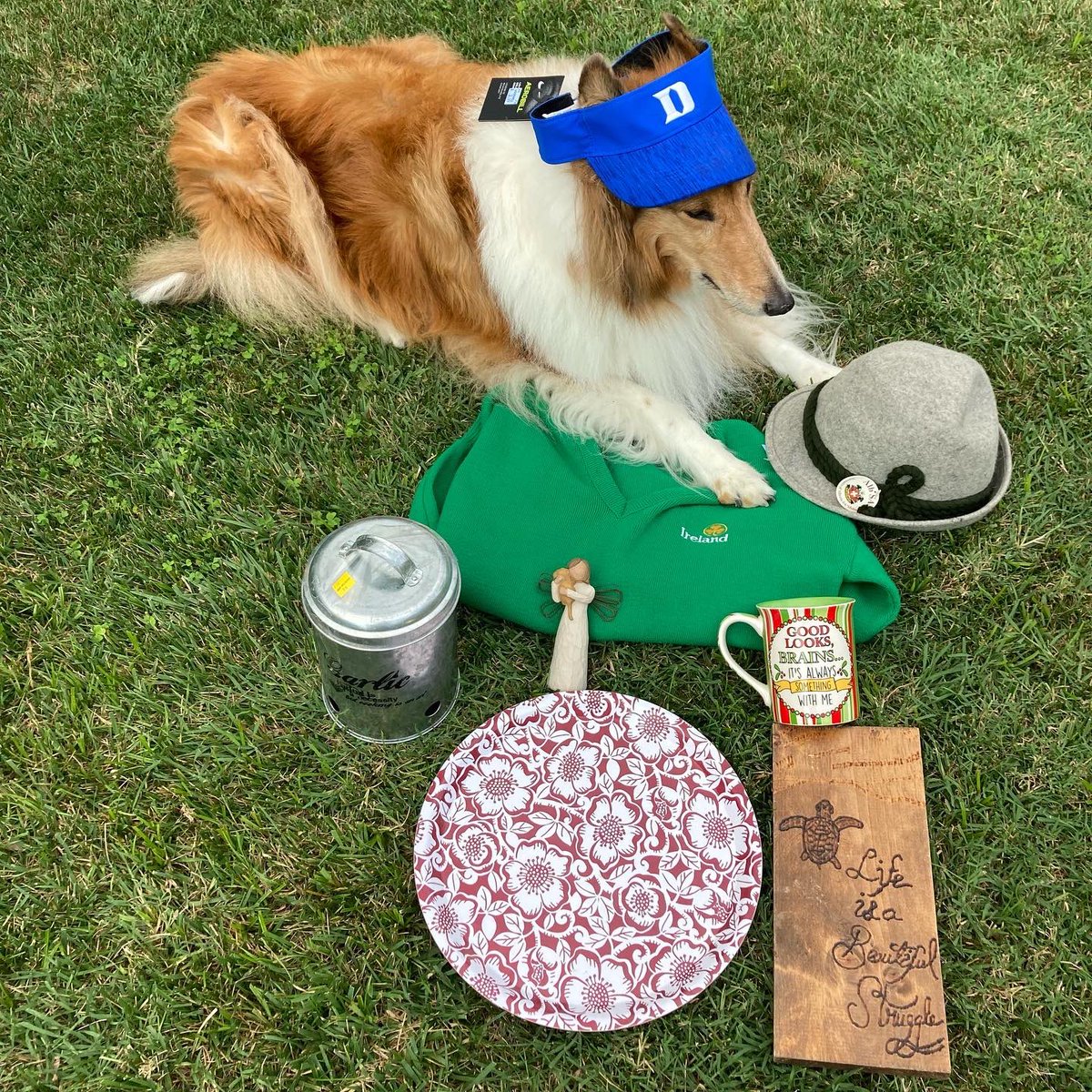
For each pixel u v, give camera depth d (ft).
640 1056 3.22
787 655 3.57
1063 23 5.94
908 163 5.33
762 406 4.54
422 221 4.39
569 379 4.41
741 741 3.73
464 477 4.12
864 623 3.81
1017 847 3.51
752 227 3.78
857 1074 3.17
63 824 3.59
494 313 4.41
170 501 4.32
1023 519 4.13
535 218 3.99
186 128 4.75
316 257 4.72
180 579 4.12
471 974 3.25
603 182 3.60
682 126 3.36
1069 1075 3.15
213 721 3.79
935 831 3.54
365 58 4.79
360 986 3.32
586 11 6.07
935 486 3.77
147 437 4.51
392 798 3.63
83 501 4.30
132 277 4.97
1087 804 3.59
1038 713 3.75
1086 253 4.94
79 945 3.38
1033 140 5.39
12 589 4.08
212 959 3.36
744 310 3.90
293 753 3.73
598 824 3.49
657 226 3.81
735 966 3.34
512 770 3.57
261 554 4.14
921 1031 3.11
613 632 3.87
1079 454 4.32
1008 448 4.09
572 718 3.64
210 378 4.70
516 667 3.90
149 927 3.41
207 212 4.88
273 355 4.80
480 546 3.97
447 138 4.27
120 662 3.92
